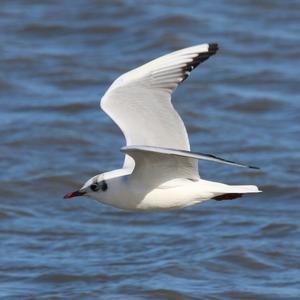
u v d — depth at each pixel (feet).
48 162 59.82
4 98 68.85
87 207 54.29
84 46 77.87
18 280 45.01
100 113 66.64
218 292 43.50
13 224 51.96
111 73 73.00
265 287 44.21
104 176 32.50
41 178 57.36
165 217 52.75
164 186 31.86
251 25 81.25
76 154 61.21
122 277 45.11
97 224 52.19
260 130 64.69
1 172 58.29
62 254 48.29
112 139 63.36
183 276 45.29
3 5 85.05
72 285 44.45
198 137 63.82
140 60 75.36
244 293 43.29
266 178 57.41
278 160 60.08
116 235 50.60
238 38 78.69
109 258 47.62
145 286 43.83
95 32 79.97
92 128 64.44
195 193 31.81
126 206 32.55
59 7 84.23
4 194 55.72
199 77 72.43
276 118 66.64
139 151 30.22
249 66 74.18
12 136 62.90
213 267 46.16
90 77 71.97
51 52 76.38
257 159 60.39
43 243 49.62
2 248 48.88
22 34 79.77
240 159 60.54
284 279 45.16
